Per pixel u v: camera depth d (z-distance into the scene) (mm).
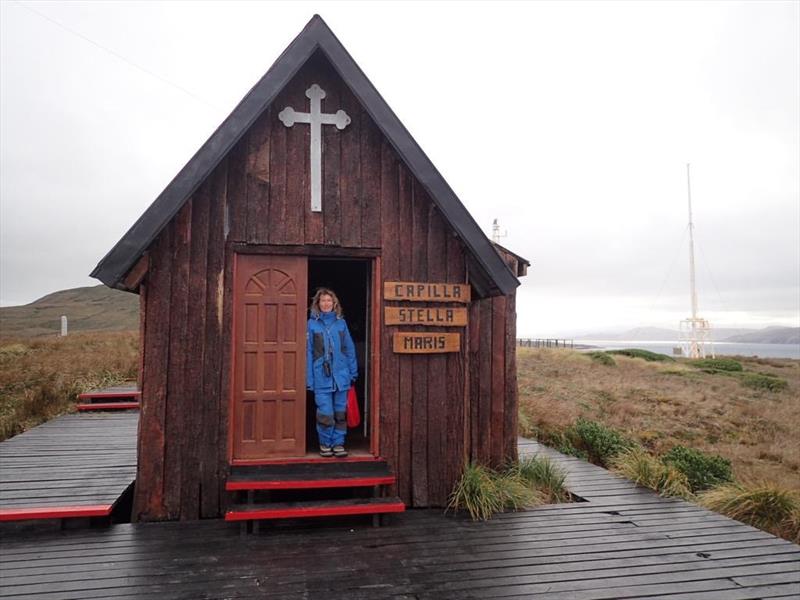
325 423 6191
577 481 7766
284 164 6172
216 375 5934
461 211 6129
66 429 10305
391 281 6344
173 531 5508
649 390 23812
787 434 17688
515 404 7707
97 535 5387
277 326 6137
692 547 5332
